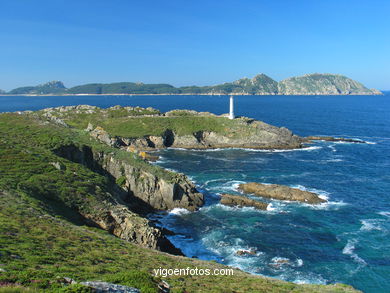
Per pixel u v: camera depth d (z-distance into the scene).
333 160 101.62
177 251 45.62
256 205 63.25
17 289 13.94
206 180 81.00
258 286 27.72
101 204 46.47
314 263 42.97
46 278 17.56
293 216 58.53
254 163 98.81
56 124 94.81
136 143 122.75
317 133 155.62
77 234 32.12
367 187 74.50
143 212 61.16
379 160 100.69
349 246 47.38
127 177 67.44
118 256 28.72
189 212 61.22
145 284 19.03
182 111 160.12
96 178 56.50
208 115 154.75
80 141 76.38
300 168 92.06
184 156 110.12
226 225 55.22
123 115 150.88
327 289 30.36
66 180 50.06
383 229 52.81
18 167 49.91
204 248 47.12
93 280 19.25
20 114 98.44
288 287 29.05
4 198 35.97
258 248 47.16
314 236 50.75
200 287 24.25
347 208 61.88
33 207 36.22
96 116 148.75
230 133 131.00
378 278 39.59
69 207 43.53
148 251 34.94
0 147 56.84
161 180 64.75
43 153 59.50
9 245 23.59
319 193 70.62
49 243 26.84
